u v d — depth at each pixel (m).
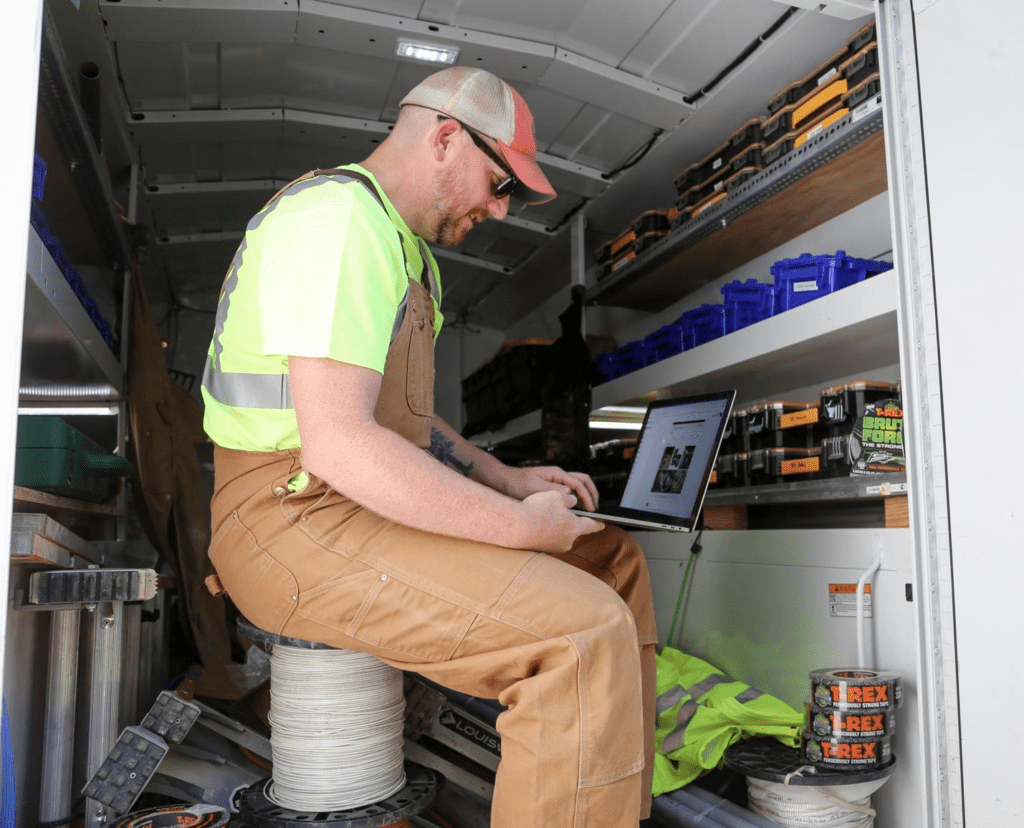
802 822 1.72
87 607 1.54
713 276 3.48
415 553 1.20
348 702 1.36
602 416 3.80
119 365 2.88
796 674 2.21
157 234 4.33
